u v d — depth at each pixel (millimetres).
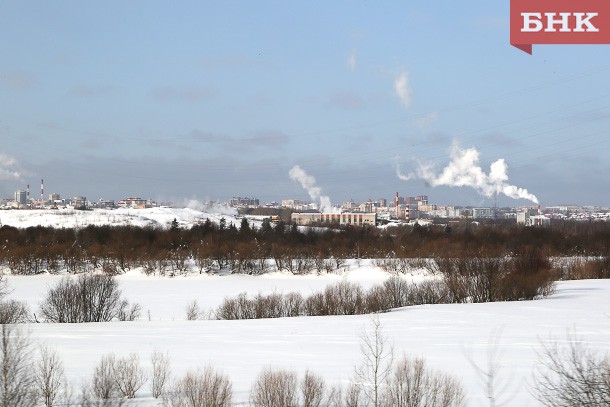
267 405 21000
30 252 116500
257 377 26203
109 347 36156
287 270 111625
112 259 117250
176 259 116500
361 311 59281
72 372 27781
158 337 40812
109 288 60312
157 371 27078
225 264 117438
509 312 52250
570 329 41625
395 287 70125
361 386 23672
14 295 79000
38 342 35719
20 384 21562
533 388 23672
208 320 54156
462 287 65375
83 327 47875
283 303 64938
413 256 115250
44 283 95375
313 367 29031
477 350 33594
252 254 119375
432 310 54812
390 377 24891
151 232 146625
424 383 22203
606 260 92125
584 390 18344
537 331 41125
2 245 123938
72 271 111188
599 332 40188
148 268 110688
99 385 23656
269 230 162000
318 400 20766
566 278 88562
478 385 24500
